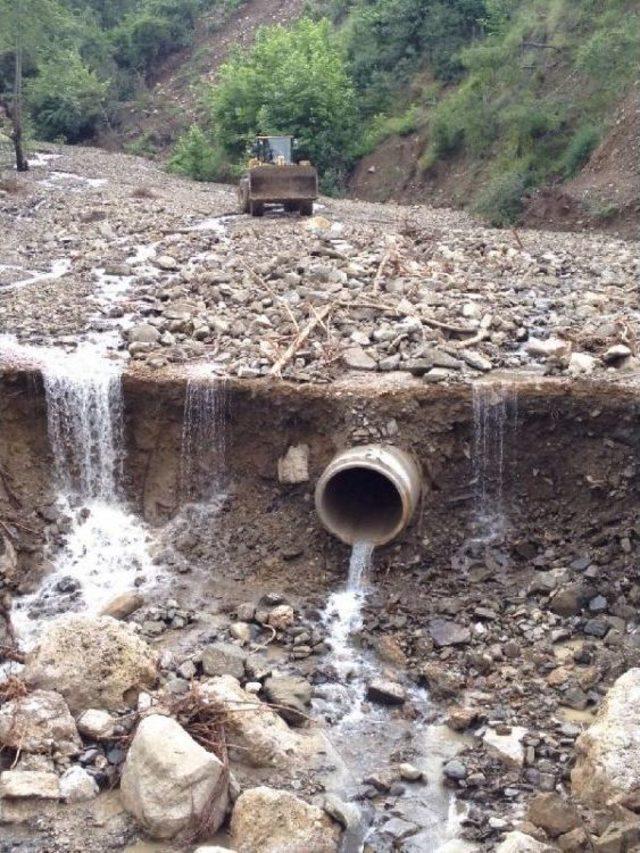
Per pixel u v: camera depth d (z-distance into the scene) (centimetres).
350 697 1181
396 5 4447
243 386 1485
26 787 984
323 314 1709
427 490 1433
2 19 3575
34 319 1783
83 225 2594
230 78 4322
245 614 1311
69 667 1104
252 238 2372
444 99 4047
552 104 3353
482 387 1442
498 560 1385
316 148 4059
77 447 1519
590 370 1502
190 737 1002
